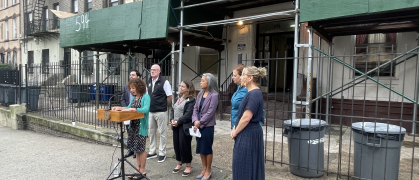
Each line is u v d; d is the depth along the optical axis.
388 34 6.65
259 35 9.26
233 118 3.59
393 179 3.29
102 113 3.49
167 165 4.66
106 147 6.03
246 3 8.45
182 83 4.11
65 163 4.91
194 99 4.04
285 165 4.39
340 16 4.79
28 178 4.21
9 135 7.80
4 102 10.73
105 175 4.32
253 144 2.96
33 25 17.14
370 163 3.35
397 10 4.46
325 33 6.41
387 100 6.56
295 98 5.50
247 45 9.09
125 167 4.60
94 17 8.16
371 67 6.82
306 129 3.77
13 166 4.79
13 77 10.88
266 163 4.50
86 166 4.74
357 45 7.01
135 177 3.93
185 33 7.79
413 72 6.26
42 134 7.90
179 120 3.97
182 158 4.12
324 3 4.93
